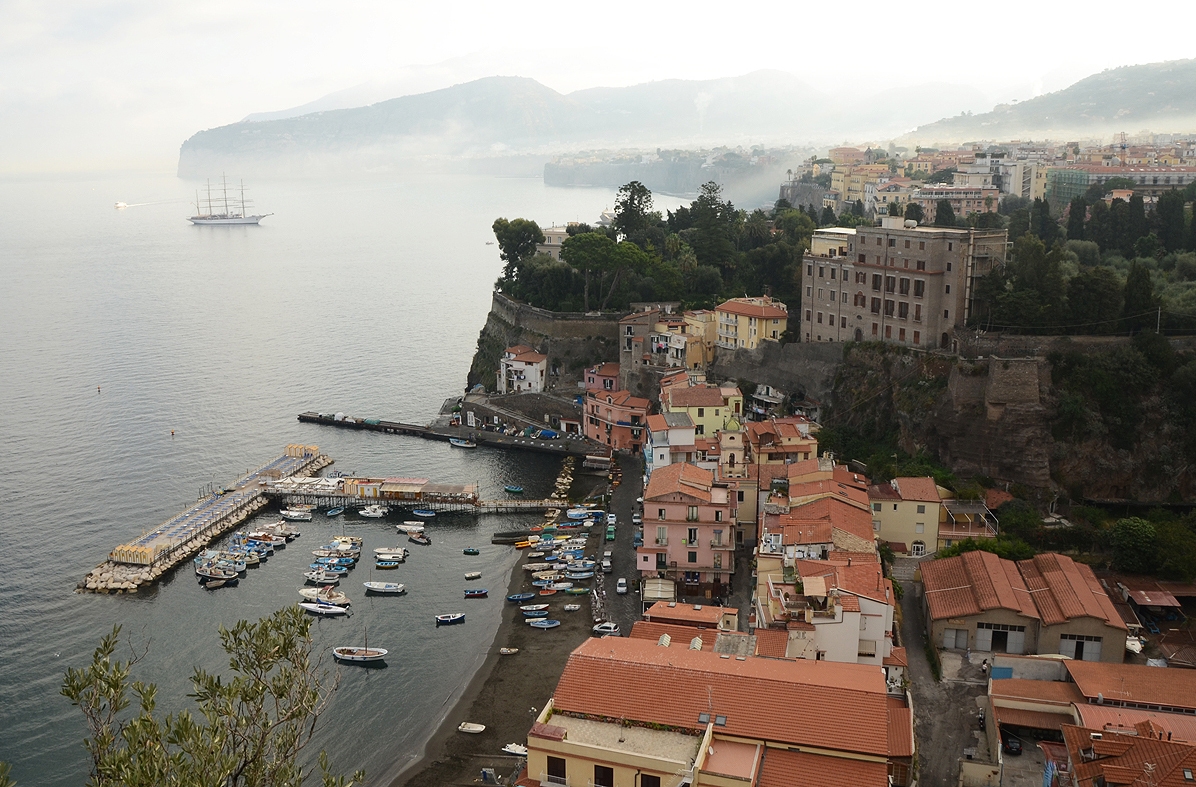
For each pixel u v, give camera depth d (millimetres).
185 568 164500
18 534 177250
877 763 77562
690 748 79750
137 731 49562
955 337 174000
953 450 163000
